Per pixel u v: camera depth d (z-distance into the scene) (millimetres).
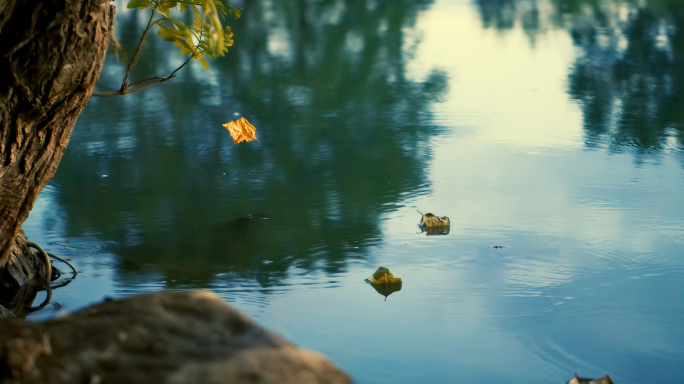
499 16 13211
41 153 2705
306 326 2783
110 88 7621
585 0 15211
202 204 4363
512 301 2996
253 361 1201
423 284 3191
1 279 3141
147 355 1214
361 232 3871
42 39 2346
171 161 5305
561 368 2447
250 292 3111
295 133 6062
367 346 2619
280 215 4152
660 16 12586
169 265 3420
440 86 7895
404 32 11492
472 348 2600
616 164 5094
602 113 6625
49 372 1151
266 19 12523
